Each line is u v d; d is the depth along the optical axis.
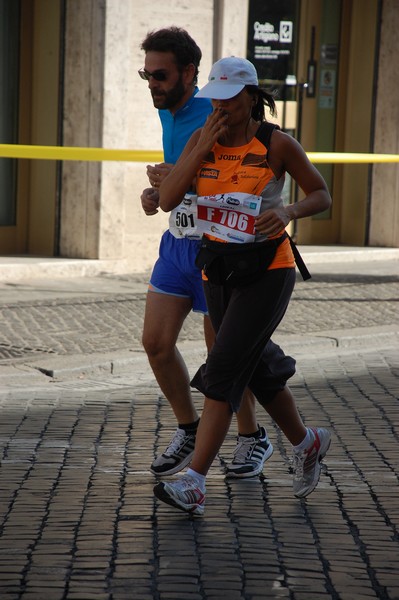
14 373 17.09
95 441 13.84
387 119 32.91
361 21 32.97
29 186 29.02
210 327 12.29
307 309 23.62
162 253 12.10
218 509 11.30
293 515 11.17
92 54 27.36
